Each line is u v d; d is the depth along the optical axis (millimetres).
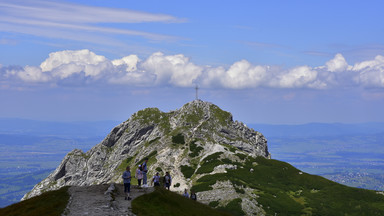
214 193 154500
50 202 44781
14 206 46875
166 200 48844
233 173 181625
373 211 149375
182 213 46500
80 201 45125
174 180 182375
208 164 192000
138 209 42812
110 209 41219
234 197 147375
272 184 176875
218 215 52625
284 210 143125
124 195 50531
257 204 144375
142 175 59594
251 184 170125
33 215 39625
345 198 163375
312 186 179125
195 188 164375
